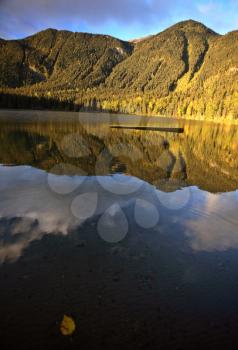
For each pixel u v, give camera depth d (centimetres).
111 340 414
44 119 6019
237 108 12119
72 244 673
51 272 566
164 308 482
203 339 421
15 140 2417
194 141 3362
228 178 1419
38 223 771
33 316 452
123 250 661
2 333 419
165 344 411
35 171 1338
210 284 551
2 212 828
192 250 677
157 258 636
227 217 877
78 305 480
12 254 619
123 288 529
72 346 402
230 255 662
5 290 507
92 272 573
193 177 1404
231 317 469
